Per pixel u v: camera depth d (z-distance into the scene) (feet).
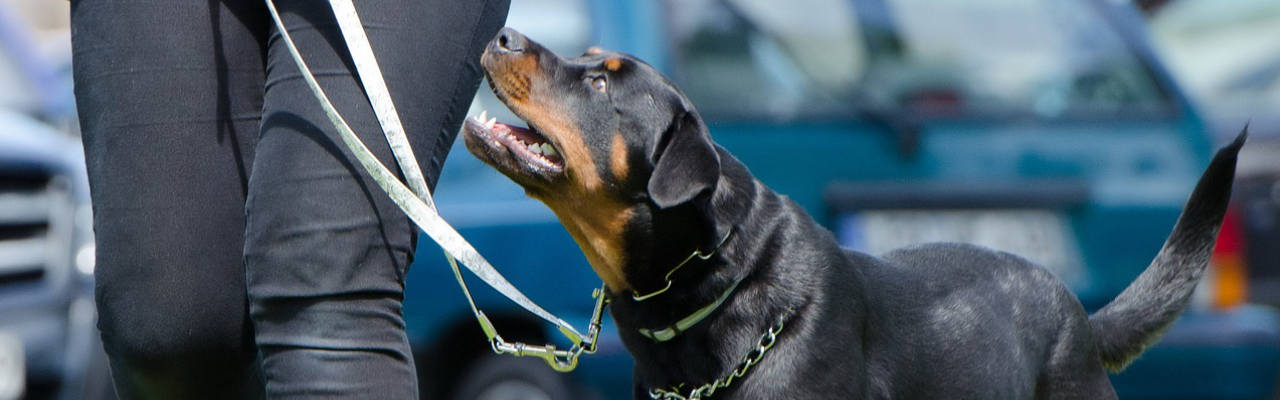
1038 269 16.53
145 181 11.73
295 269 11.05
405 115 11.42
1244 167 38.06
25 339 23.03
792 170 20.39
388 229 11.37
